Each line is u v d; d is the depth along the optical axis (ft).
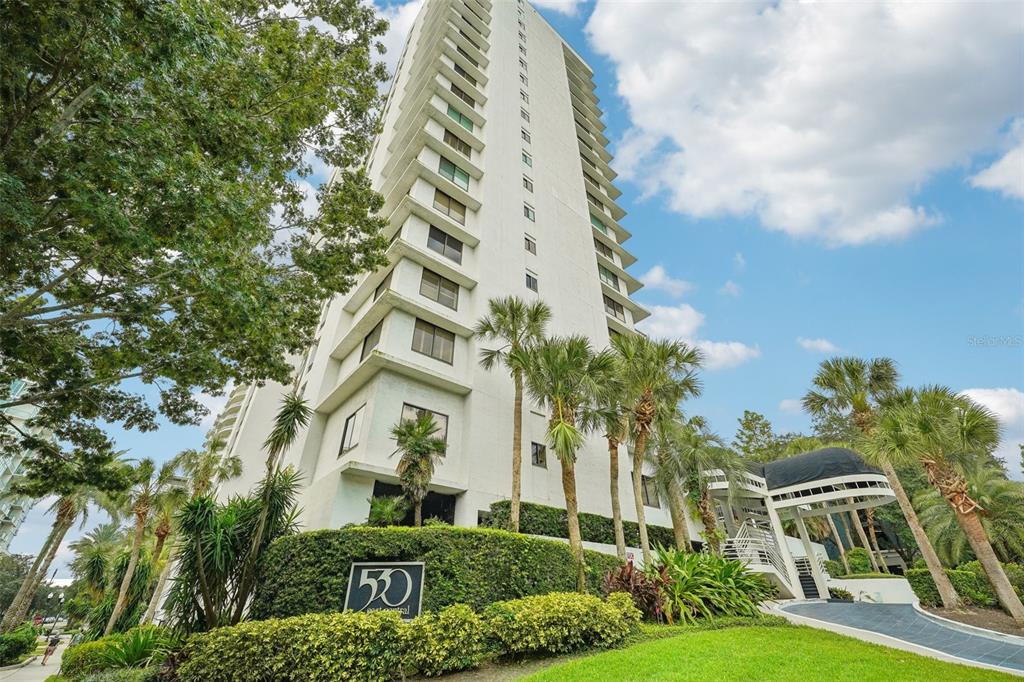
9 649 82.12
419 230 70.03
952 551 83.25
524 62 122.83
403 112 100.22
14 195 22.84
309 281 45.78
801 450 142.31
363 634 27.58
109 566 103.96
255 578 35.29
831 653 30.55
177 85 27.35
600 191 126.11
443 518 57.82
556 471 67.26
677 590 43.70
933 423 53.72
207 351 38.78
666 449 74.95
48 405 40.45
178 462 88.17
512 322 59.72
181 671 24.98
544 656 31.55
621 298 108.47
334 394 66.03
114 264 33.53
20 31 23.03
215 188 27.14
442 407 61.67
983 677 26.53
